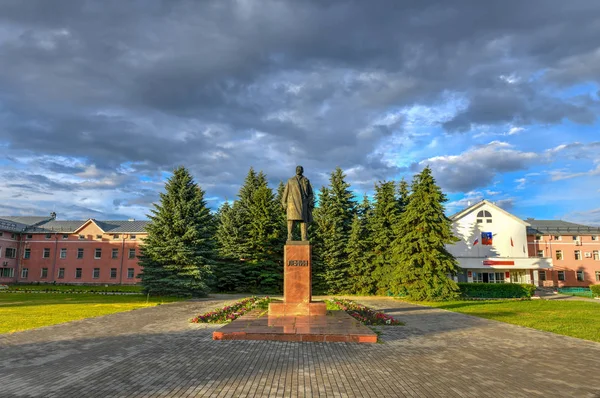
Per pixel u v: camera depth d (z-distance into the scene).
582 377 7.74
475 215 45.06
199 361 8.52
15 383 6.90
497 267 42.34
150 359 8.68
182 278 28.61
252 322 12.91
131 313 17.62
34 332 12.23
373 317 15.99
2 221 54.25
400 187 43.12
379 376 7.60
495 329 14.05
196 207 30.09
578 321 16.62
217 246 38.72
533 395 6.63
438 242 29.16
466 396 6.54
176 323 14.37
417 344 10.95
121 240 54.75
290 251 15.02
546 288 46.78
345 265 38.91
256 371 7.78
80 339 11.07
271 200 39.47
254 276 37.62
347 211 40.97
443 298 29.06
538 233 52.38
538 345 11.05
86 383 6.92
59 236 55.69
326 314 14.80
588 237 52.47
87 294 30.88
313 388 6.80
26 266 55.47
